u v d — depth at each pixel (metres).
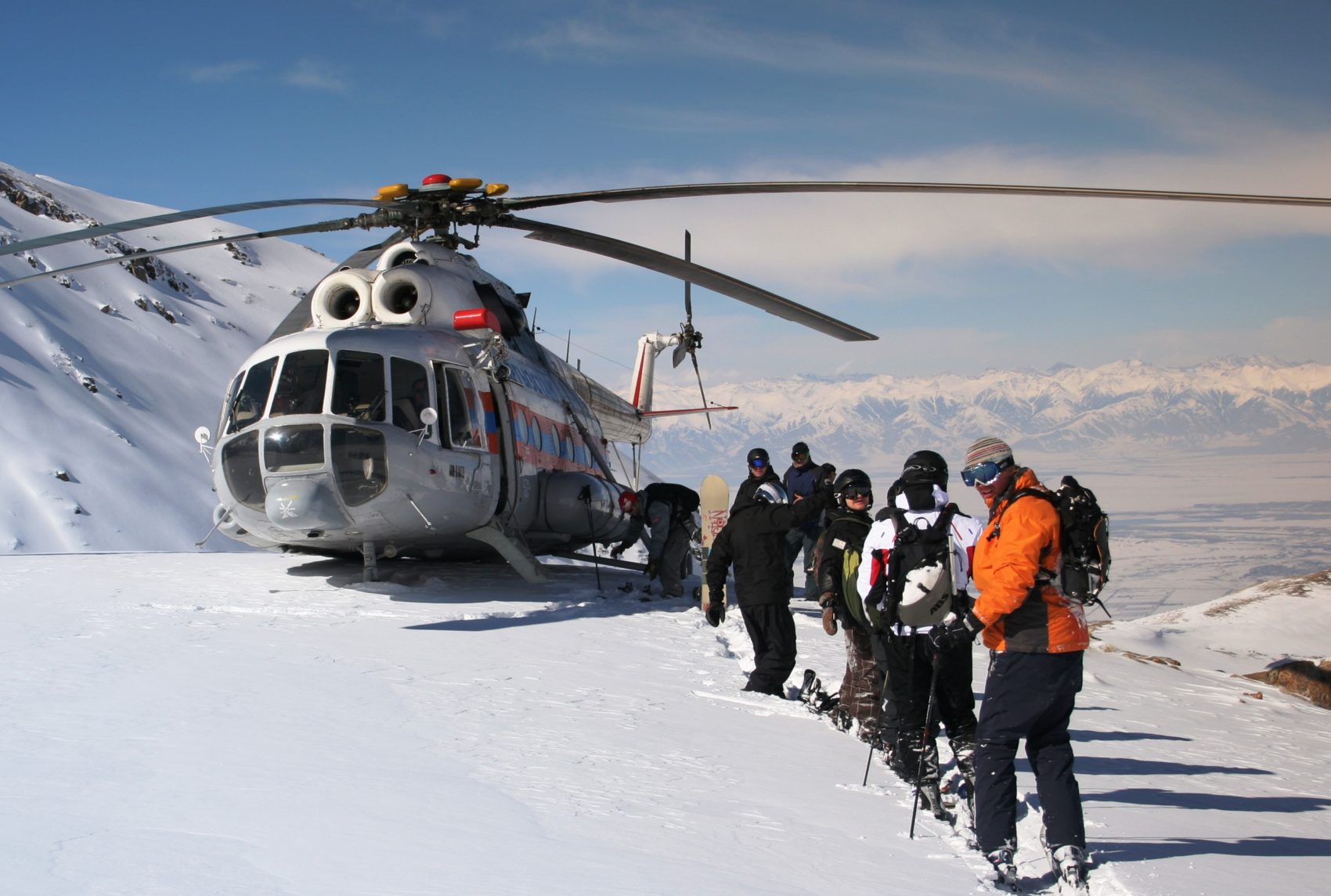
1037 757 4.57
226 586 11.25
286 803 3.99
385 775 4.55
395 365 11.07
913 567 5.36
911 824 4.81
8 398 72.12
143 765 4.42
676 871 3.63
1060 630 4.48
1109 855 4.65
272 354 11.05
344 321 12.00
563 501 13.66
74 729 4.98
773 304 11.34
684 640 9.41
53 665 6.65
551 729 5.76
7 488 62.84
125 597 10.23
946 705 5.61
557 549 14.79
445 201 12.12
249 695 6.03
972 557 5.26
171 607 9.55
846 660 9.41
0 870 3.02
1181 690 11.25
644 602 12.27
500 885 3.27
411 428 11.02
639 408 23.22
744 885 3.57
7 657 6.86
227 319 119.81
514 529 12.81
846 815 4.80
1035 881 4.49
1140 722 8.50
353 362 10.90
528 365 14.59
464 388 11.89
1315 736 9.51
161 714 5.41
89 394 81.31
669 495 13.54
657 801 4.59
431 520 11.38
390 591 11.20
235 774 4.36
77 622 8.59
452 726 5.62
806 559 13.53
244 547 68.00
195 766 4.45
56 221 118.31
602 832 4.03
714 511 11.59
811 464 13.51
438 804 4.16
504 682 6.93
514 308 14.32
